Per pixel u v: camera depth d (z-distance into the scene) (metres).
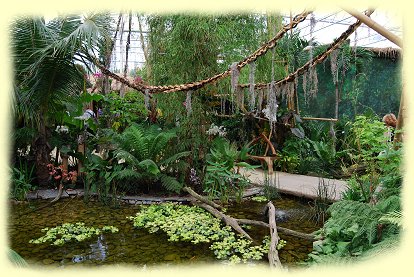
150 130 4.89
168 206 3.89
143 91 3.72
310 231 3.15
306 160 5.68
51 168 4.64
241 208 3.96
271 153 5.93
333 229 2.40
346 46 5.74
